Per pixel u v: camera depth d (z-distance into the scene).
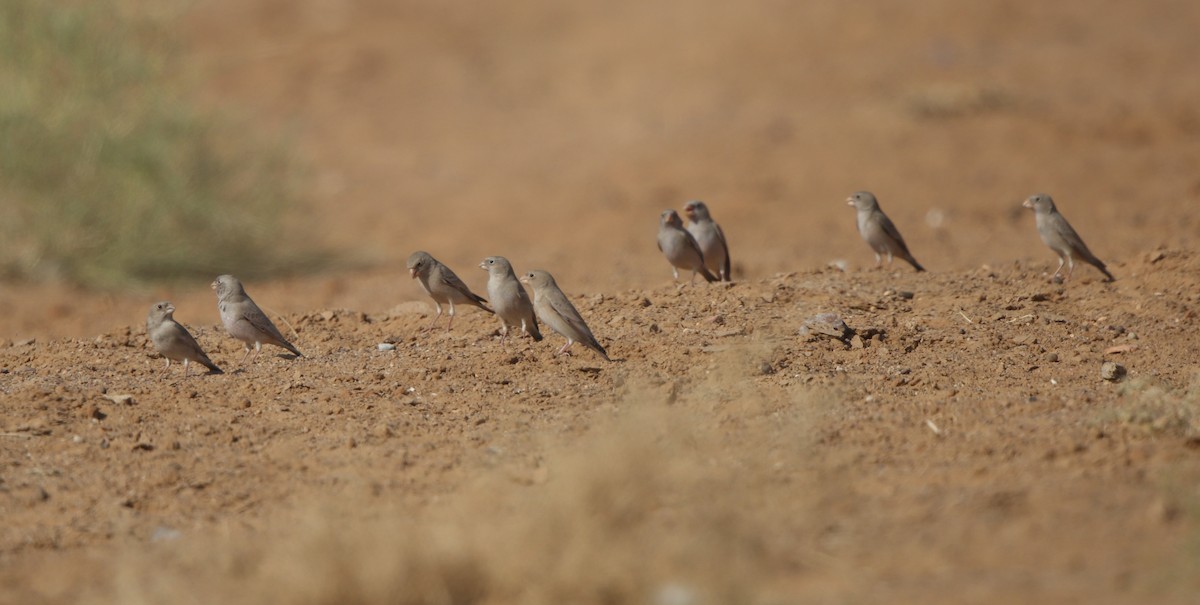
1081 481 10.52
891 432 12.27
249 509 11.13
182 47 32.75
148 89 29.89
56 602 9.30
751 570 9.02
